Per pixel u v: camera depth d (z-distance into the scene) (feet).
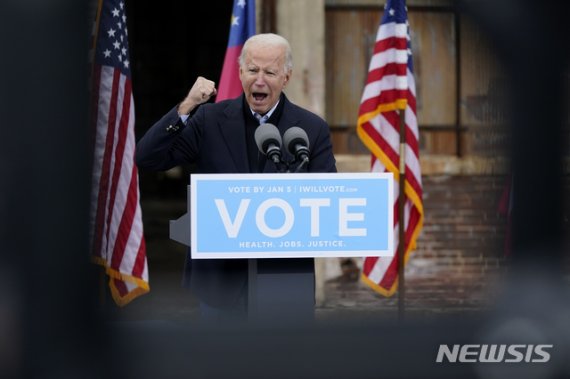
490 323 45.96
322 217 36.17
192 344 42.24
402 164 65.00
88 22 46.39
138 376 42.50
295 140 37.04
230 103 42.19
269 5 76.69
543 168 62.49
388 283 67.46
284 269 37.60
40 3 46.03
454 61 80.64
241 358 41.52
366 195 36.27
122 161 59.41
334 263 77.51
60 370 43.06
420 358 42.98
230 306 41.81
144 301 76.89
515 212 61.41
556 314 47.78
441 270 80.18
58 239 44.62
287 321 39.63
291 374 41.83
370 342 42.42
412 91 65.98
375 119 65.82
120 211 59.41
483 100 79.56
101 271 59.62
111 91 59.00
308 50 76.95
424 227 80.28
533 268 56.90
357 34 79.87
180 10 144.05
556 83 63.36
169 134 39.88
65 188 45.21
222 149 41.57
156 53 143.95
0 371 42.14
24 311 43.42
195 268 41.88
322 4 76.95
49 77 45.96
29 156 45.21
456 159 80.38
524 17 63.05
